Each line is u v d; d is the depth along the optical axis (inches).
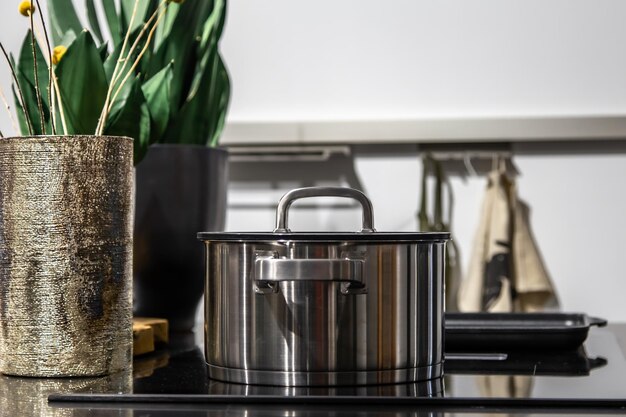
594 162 79.6
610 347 41.6
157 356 40.0
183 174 48.8
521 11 80.1
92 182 33.2
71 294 33.0
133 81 41.0
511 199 78.5
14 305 33.2
